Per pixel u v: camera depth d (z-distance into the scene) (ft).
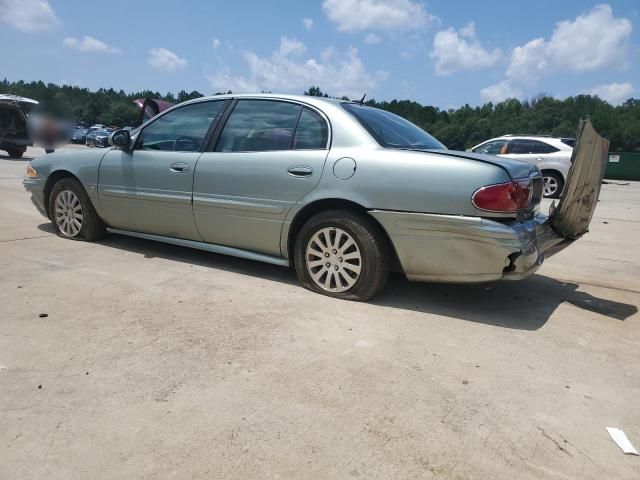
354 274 13.24
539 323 12.73
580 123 13.20
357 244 13.03
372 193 12.53
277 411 8.28
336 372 9.62
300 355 10.23
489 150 48.19
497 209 11.48
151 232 17.01
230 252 15.23
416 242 12.28
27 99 59.00
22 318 11.41
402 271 12.94
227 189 14.67
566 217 13.94
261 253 14.78
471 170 11.68
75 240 18.72
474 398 8.99
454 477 6.98
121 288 13.67
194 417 8.02
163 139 16.40
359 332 11.50
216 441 7.47
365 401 8.70
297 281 14.92
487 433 8.00
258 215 14.26
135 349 10.18
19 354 9.77
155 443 7.36
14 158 59.52
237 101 15.31
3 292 12.94
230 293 13.66
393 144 13.41
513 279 11.83
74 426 7.67
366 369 9.80
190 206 15.46
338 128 13.42
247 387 8.95
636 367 10.57
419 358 10.40
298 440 7.57
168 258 16.90
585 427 8.32
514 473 7.13
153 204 16.29
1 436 7.38
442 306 13.51
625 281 17.22
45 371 9.20
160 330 11.10
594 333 12.28
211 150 15.25
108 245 18.24
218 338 10.84
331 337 11.16
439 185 11.87
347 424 8.02
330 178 13.07
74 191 18.26
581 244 23.65
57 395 8.46
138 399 8.45
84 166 17.87
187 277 14.89
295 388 8.99
